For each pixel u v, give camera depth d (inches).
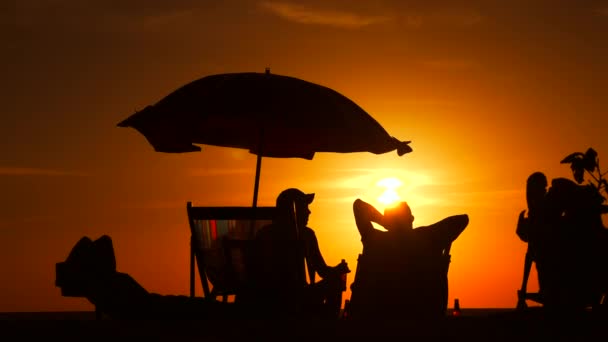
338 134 698.2
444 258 653.3
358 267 659.4
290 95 699.4
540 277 649.0
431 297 645.9
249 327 528.4
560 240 634.8
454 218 652.7
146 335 499.8
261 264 635.5
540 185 658.8
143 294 613.3
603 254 631.2
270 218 640.4
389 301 646.5
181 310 607.2
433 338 498.0
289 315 630.5
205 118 687.1
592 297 631.2
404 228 652.7
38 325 531.8
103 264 610.5
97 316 618.2
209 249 655.1
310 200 658.2
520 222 668.7
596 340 493.4
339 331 515.5
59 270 609.3
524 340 494.6
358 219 662.5
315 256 671.1
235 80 712.4
